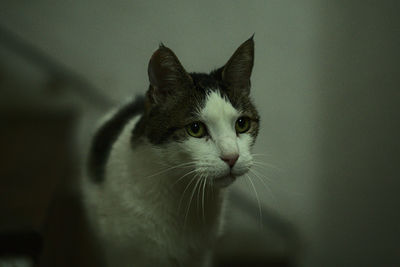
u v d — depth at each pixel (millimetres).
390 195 1698
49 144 1932
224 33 1992
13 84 2373
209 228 1304
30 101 2357
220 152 1064
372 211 1776
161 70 1161
